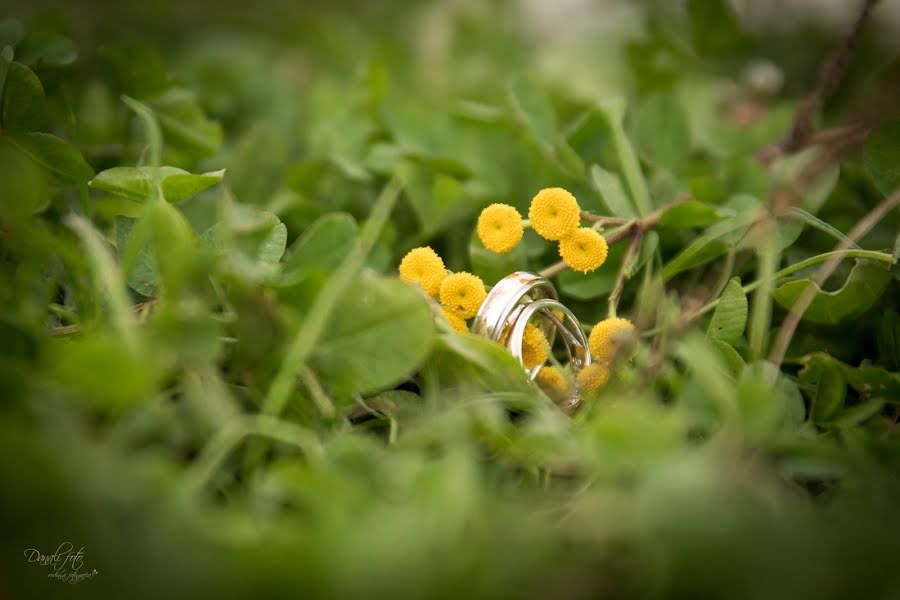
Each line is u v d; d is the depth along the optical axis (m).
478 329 0.36
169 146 0.41
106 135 0.41
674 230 0.39
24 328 0.33
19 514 0.30
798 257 0.39
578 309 0.39
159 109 0.41
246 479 0.32
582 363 0.37
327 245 0.35
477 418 0.33
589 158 0.41
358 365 0.33
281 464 0.32
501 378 0.34
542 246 0.39
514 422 0.35
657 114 0.42
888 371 0.37
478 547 0.30
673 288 0.39
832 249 0.39
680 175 0.42
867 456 0.33
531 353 0.36
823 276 0.36
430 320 0.33
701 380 0.34
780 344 0.35
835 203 0.40
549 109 0.42
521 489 0.33
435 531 0.30
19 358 0.33
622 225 0.38
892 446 0.33
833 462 0.33
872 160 0.38
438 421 0.33
